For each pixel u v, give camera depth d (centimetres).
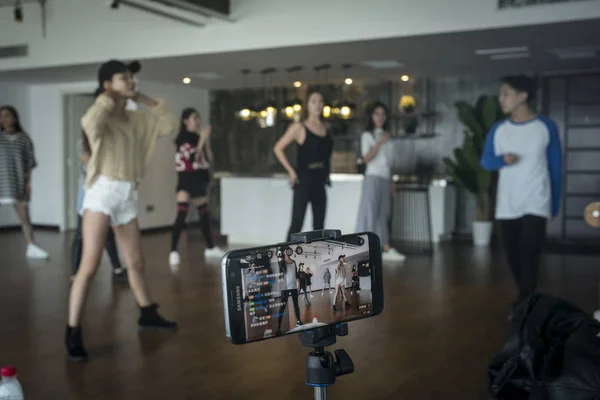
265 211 835
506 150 427
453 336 399
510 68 851
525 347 267
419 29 609
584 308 471
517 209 423
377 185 669
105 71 363
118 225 394
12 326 427
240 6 683
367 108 942
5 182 693
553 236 891
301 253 134
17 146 698
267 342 390
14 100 1003
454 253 751
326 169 570
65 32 780
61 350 374
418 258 712
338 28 643
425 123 970
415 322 434
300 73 900
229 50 695
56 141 1003
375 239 145
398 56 748
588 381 240
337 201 809
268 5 671
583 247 805
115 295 521
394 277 597
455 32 600
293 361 353
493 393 270
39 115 1016
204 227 719
